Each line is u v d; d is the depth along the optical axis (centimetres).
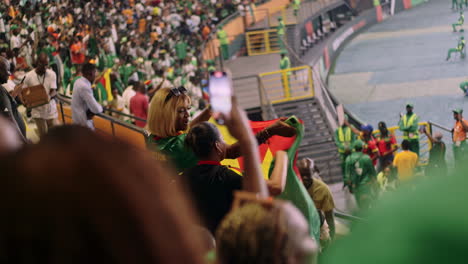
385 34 4209
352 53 3806
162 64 2025
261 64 2802
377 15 4619
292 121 287
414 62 3422
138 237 48
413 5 4988
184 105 331
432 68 3253
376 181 1118
